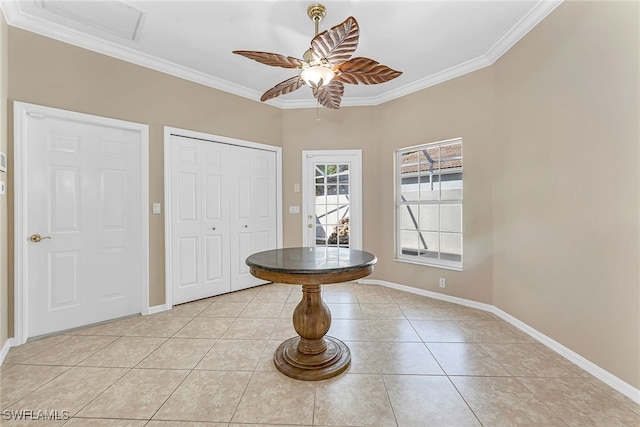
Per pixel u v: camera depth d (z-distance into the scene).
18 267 2.20
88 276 2.56
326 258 2.00
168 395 1.63
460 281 3.10
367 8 2.18
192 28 2.41
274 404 1.56
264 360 2.01
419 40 2.59
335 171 4.00
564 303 2.03
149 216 2.86
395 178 3.73
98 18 2.26
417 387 1.70
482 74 2.89
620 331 1.65
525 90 2.38
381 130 3.80
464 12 2.22
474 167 2.96
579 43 1.88
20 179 2.20
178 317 2.78
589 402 1.57
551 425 1.41
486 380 1.77
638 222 1.56
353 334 2.40
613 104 1.67
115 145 2.69
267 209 3.89
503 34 2.50
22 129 2.21
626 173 1.61
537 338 2.28
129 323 2.63
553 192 2.11
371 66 2.02
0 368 1.90
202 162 3.28
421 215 3.57
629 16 1.57
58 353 2.09
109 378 1.79
